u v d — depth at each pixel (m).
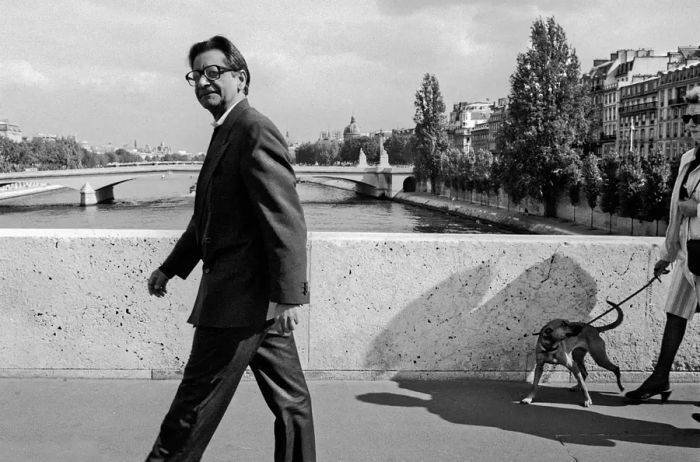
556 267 4.48
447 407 3.98
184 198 117.88
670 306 4.08
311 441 2.85
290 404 2.80
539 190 66.25
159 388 4.17
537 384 4.11
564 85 64.94
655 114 93.12
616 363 4.54
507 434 3.61
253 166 2.51
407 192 115.94
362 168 117.06
